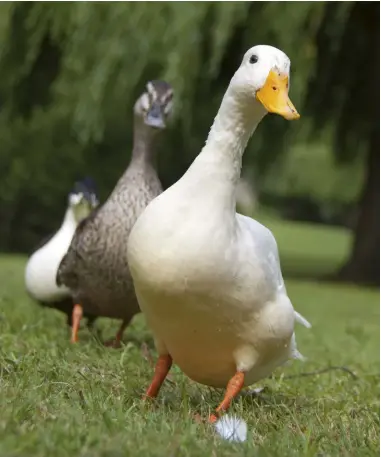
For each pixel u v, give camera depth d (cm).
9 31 1505
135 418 433
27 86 1661
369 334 1050
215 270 451
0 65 1538
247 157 1739
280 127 1652
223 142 462
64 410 422
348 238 3675
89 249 696
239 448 404
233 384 481
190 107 1388
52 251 790
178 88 1279
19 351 604
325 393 631
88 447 359
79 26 1344
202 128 1647
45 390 466
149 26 1302
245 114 461
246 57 464
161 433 399
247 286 460
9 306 848
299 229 4016
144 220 460
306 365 770
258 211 4194
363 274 1775
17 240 2450
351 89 1681
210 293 454
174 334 475
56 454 348
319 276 1897
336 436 487
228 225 458
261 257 468
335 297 1448
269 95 451
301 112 1630
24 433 364
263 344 478
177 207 457
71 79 1571
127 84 1334
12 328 718
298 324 1080
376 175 1773
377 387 703
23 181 2400
